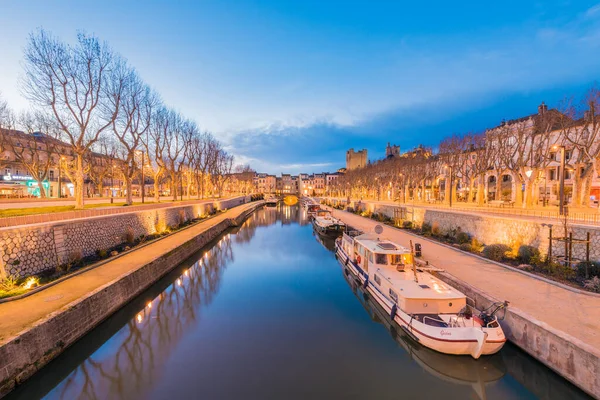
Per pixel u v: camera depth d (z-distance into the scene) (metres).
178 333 10.75
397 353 9.47
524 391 7.67
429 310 9.84
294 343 10.03
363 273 14.91
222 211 50.62
